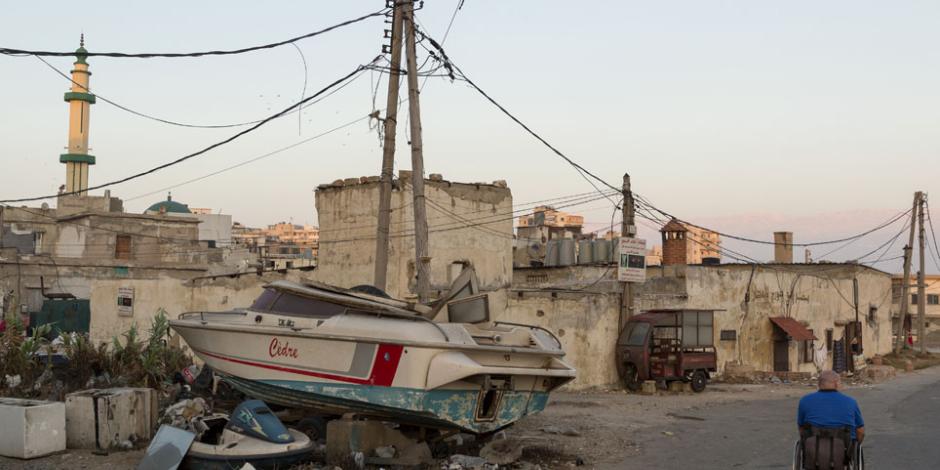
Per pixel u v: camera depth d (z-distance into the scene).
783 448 13.24
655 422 16.52
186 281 30.30
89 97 73.19
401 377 11.48
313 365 12.24
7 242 52.69
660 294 27.62
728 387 25.55
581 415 17.47
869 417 17.42
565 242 35.12
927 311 72.81
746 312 30.55
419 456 11.45
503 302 25.31
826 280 35.38
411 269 24.92
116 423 11.77
